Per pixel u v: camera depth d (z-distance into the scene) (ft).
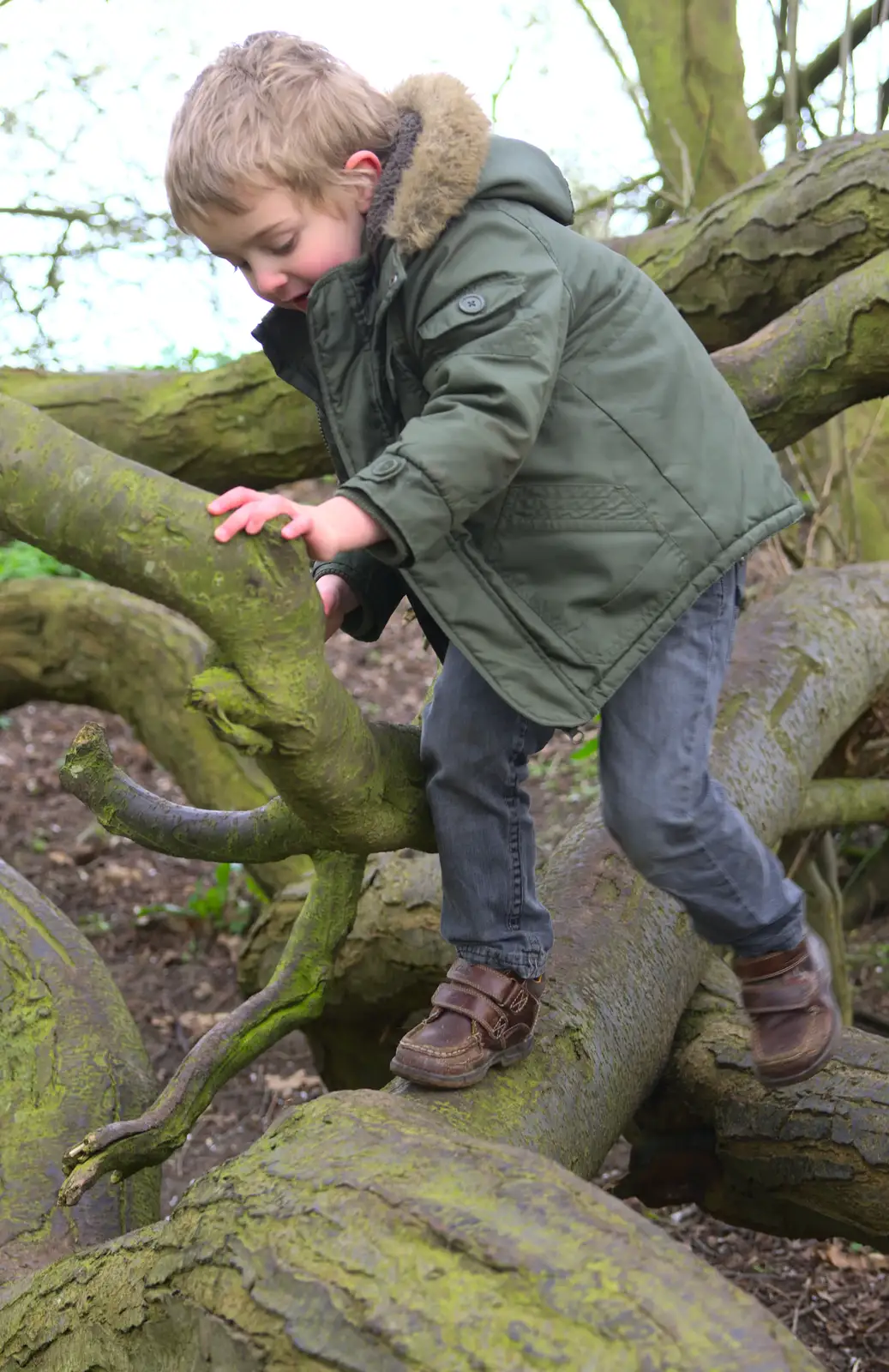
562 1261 3.93
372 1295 4.04
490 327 5.58
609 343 6.12
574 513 5.98
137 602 16.46
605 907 8.55
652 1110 9.20
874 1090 8.25
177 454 13.57
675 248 11.98
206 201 5.77
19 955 9.38
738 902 6.47
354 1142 4.79
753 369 10.04
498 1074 6.78
